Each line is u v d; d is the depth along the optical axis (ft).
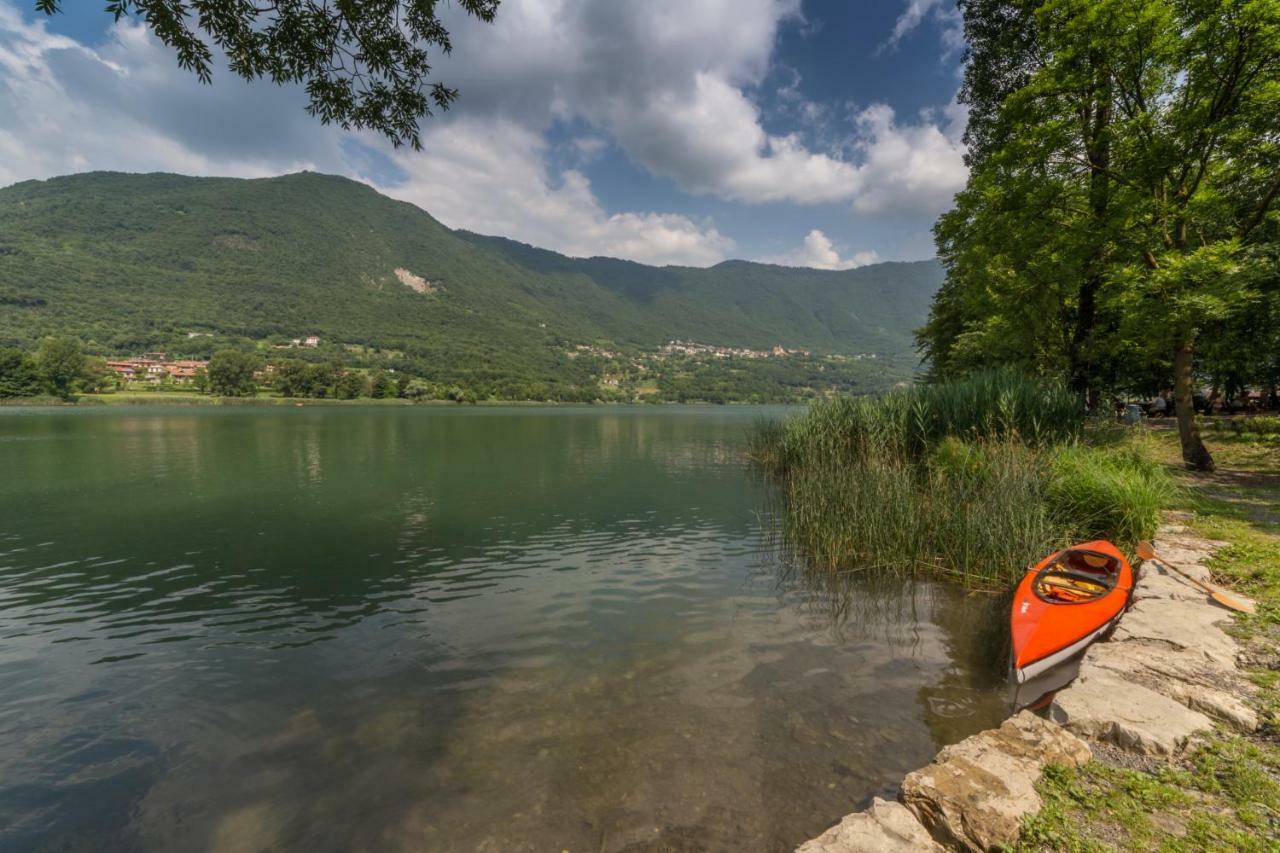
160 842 14.16
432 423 216.13
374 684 22.07
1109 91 50.26
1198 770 12.20
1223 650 17.60
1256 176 48.37
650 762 16.92
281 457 101.30
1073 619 21.11
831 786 15.65
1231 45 42.42
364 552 41.91
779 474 78.54
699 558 40.16
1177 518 34.86
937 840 11.10
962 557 35.19
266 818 14.92
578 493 67.72
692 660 23.88
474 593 32.96
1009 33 64.54
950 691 21.03
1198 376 76.59
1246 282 40.47
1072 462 39.06
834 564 37.37
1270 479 45.78
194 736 18.74
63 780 16.57
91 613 30.01
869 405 65.05
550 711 19.92
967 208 63.87
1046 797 11.48
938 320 119.24
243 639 26.55
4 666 23.91
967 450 45.93
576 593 32.83
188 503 60.18
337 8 20.77
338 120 23.21
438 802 15.38
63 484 71.15
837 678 22.12
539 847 13.71
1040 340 68.13
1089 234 50.98
